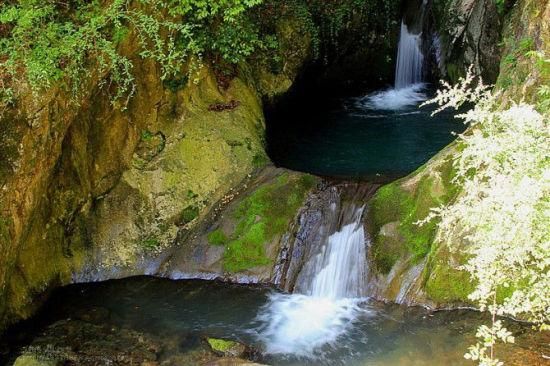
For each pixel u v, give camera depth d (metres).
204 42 7.53
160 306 6.25
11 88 4.93
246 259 6.64
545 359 4.82
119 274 6.77
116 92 6.59
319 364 5.30
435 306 5.79
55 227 6.54
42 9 4.94
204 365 5.17
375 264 6.20
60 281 6.59
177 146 7.38
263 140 8.26
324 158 8.20
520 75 6.14
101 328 5.87
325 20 10.70
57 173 6.36
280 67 9.84
